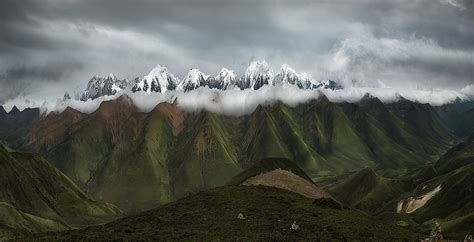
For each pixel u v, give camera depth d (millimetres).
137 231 105688
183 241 93312
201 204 125688
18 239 103062
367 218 119062
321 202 129500
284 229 101875
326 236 97312
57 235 104812
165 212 121125
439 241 84375
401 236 101250
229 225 106062
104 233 104250
